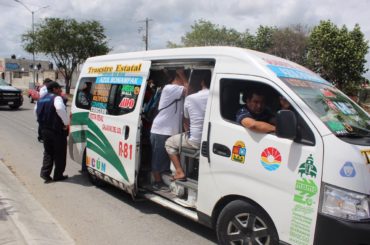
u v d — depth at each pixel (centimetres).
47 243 436
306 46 3597
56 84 715
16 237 433
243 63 432
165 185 574
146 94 602
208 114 453
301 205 360
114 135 605
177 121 557
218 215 448
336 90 456
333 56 2598
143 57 574
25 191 649
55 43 3603
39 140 1144
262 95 428
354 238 329
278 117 361
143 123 596
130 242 472
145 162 596
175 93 549
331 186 342
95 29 3681
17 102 2230
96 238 480
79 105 730
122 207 597
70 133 752
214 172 441
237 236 418
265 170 389
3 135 1237
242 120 414
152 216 562
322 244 346
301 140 366
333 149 346
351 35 2672
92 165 675
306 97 390
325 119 372
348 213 333
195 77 529
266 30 3853
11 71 6819
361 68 2659
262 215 396
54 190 673
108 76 648
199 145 501
